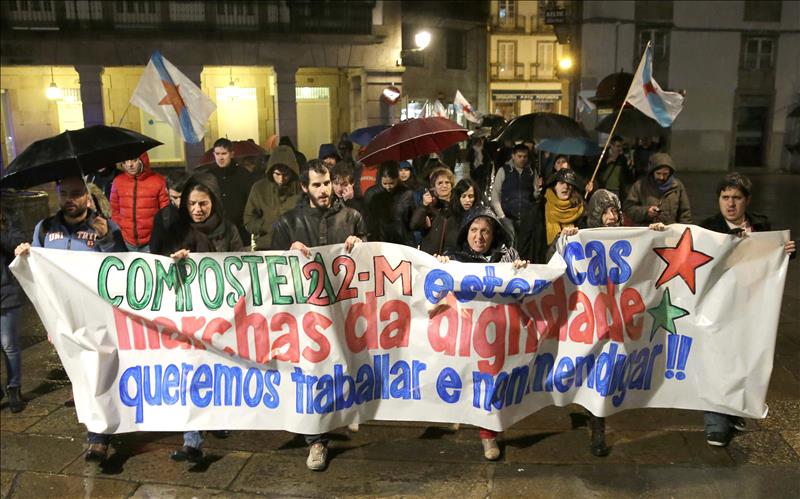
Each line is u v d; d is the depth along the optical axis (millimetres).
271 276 3955
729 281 4016
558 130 7949
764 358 4008
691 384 4121
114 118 21734
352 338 4023
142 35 20438
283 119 22125
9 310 4789
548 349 4066
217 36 20984
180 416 4012
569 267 4020
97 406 3918
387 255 4012
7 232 4719
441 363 4027
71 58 20172
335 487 3832
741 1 20578
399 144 5863
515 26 36312
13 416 4828
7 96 21188
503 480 3848
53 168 4309
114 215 5910
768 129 18891
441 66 30984
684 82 21719
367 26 22109
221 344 3975
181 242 4109
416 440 4359
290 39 21578
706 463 3980
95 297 3953
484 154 10109
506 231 4203
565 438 4332
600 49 24328
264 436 4469
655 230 4020
